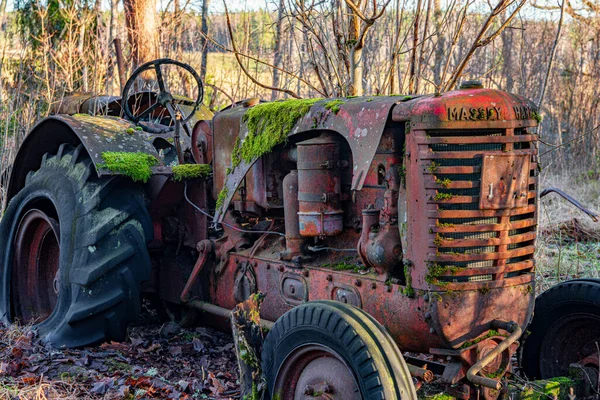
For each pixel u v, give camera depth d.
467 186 3.05
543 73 12.89
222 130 4.27
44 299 5.19
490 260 3.14
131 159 4.45
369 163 3.19
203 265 4.41
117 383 3.83
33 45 11.67
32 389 3.63
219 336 4.63
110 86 10.09
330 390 2.97
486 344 3.13
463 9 5.68
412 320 3.12
